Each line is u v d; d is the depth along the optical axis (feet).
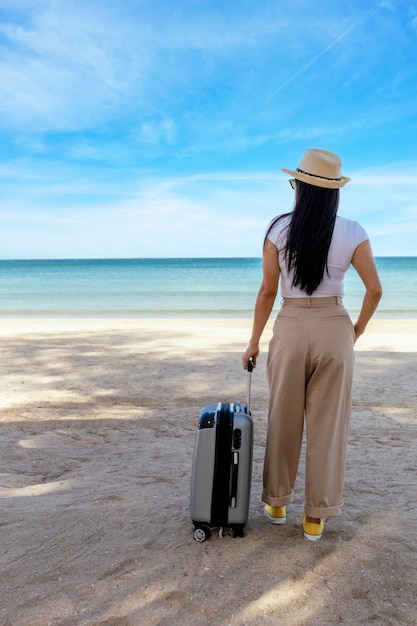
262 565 8.16
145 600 7.29
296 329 8.59
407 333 41.70
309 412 8.81
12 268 272.51
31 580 7.77
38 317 59.82
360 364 27.68
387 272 189.47
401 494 11.12
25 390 21.48
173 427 16.56
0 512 10.02
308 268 8.36
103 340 36.04
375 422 17.22
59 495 10.98
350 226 8.61
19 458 13.61
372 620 6.92
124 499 10.71
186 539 8.97
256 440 15.67
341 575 7.91
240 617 6.95
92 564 8.19
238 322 50.62
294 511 10.24
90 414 18.02
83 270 238.89
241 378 23.99
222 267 260.42
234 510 8.82
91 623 6.81
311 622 6.88
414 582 7.75
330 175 8.35
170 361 28.14
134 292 109.81
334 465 8.81
